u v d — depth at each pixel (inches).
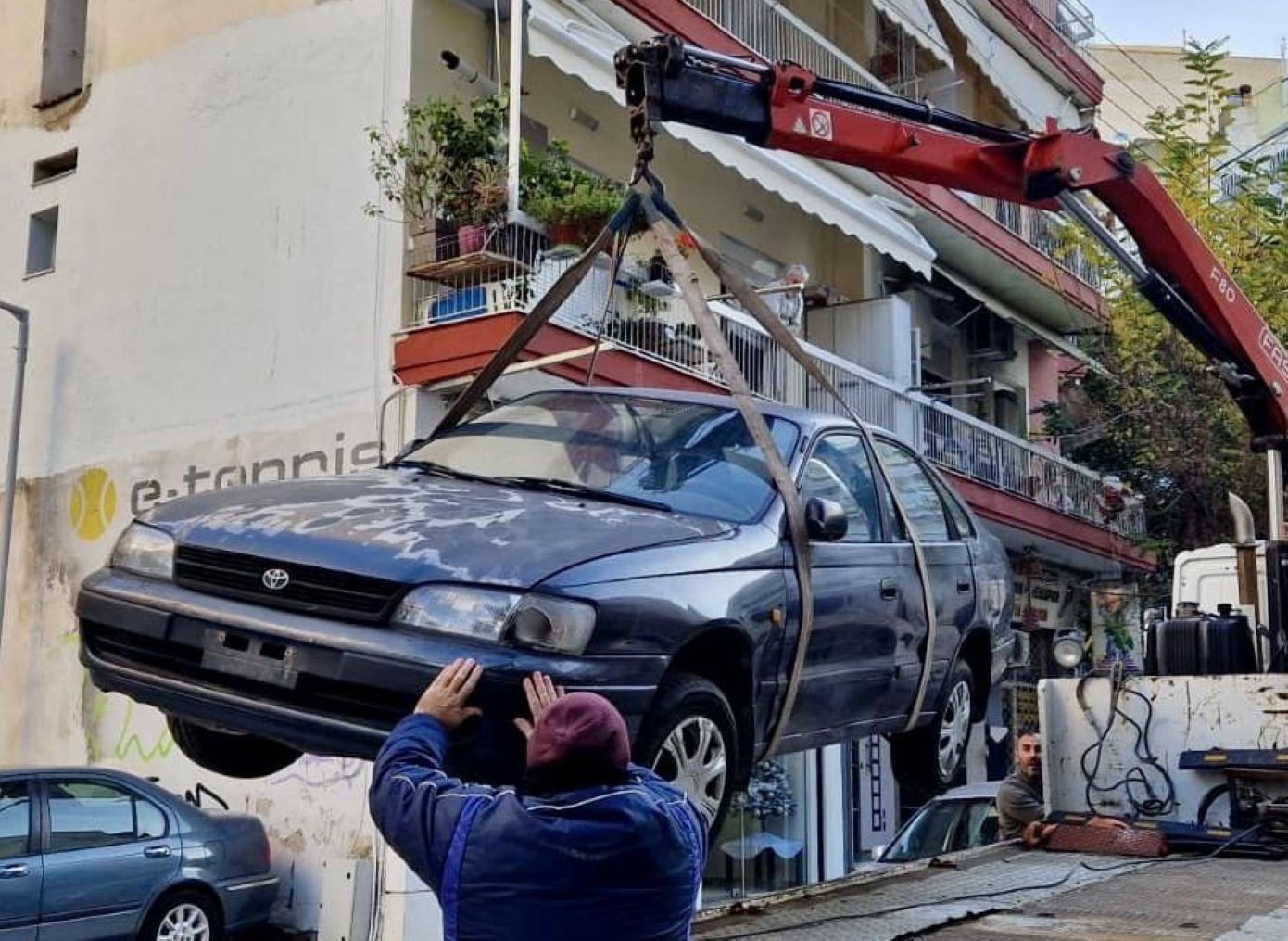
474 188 451.5
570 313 442.9
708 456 193.9
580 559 152.5
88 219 583.2
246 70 538.6
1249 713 242.2
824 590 189.3
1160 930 157.8
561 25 459.2
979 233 727.1
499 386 442.3
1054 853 231.6
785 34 619.8
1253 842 227.3
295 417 495.8
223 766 188.1
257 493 177.5
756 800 565.0
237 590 156.8
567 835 107.3
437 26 494.9
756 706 176.7
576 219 448.8
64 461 570.3
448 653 142.3
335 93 507.8
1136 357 738.2
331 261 496.7
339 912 390.9
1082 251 778.8
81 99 597.6
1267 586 281.7
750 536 178.2
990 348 816.9
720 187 636.7
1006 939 151.9
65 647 552.4
